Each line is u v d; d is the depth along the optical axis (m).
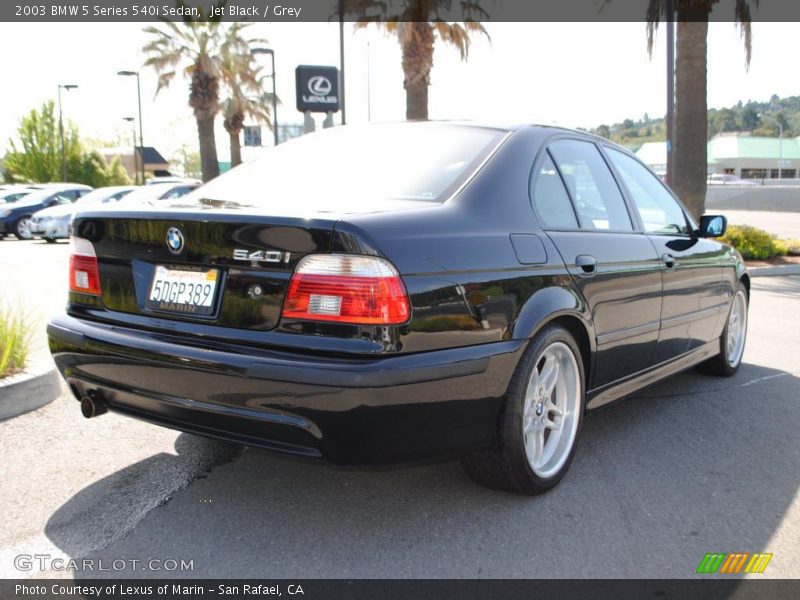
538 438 3.00
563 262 2.99
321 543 2.57
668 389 4.74
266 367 2.28
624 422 4.04
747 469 3.36
